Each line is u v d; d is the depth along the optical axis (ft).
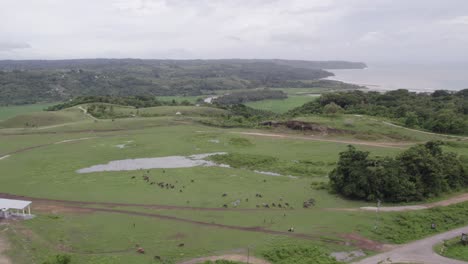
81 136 371.15
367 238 159.74
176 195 209.46
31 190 218.79
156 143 339.98
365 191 202.49
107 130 396.37
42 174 250.78
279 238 156.56
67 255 134.82
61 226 166.50
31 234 157.28
